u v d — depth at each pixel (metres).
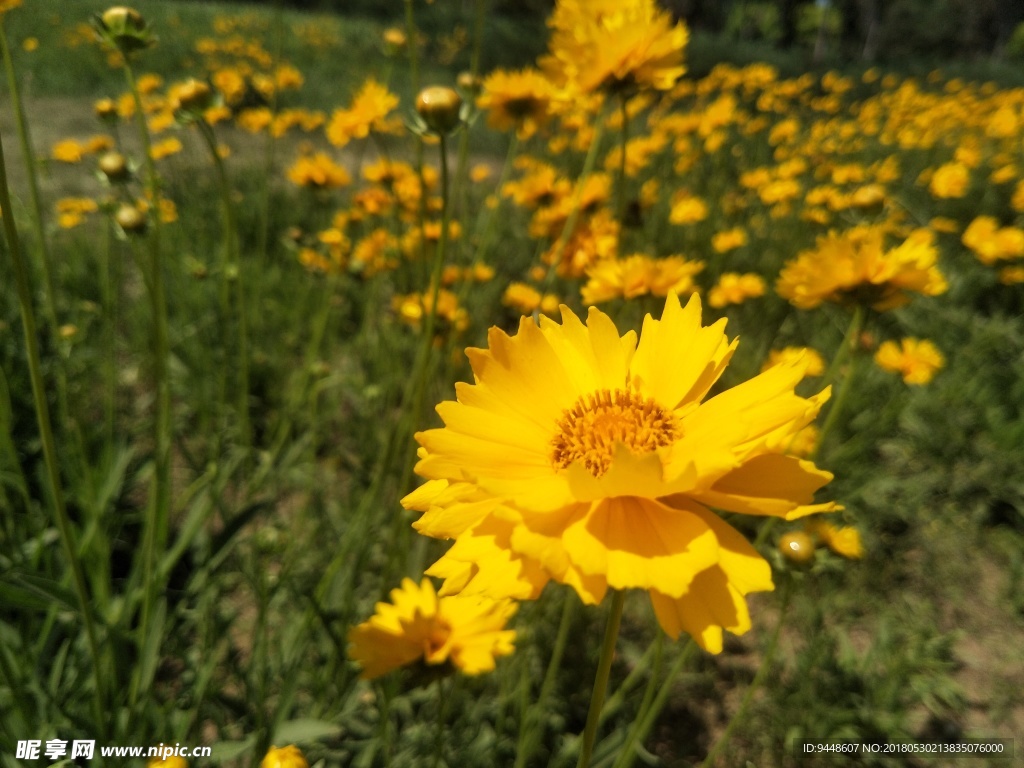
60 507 0.16
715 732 0.28
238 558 0.29
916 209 0.68
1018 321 0.48
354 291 0.52
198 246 0.55
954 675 0.31
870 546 0.35
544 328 0.14
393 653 0.17
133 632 0.22
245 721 0.23
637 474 0.10
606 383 0.14
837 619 0.32
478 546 0.11
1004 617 0.33
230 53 1.14
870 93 1.66
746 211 0.65
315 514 0.31
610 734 0.27
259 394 0.43
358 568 0.24
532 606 0.26
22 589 0.18
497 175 0.96
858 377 0.39
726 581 0.10
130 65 0.19
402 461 0.34
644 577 0.10
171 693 0.25
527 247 0.59
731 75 0.96
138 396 0.42
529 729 0.24
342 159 0.92
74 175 0.68
